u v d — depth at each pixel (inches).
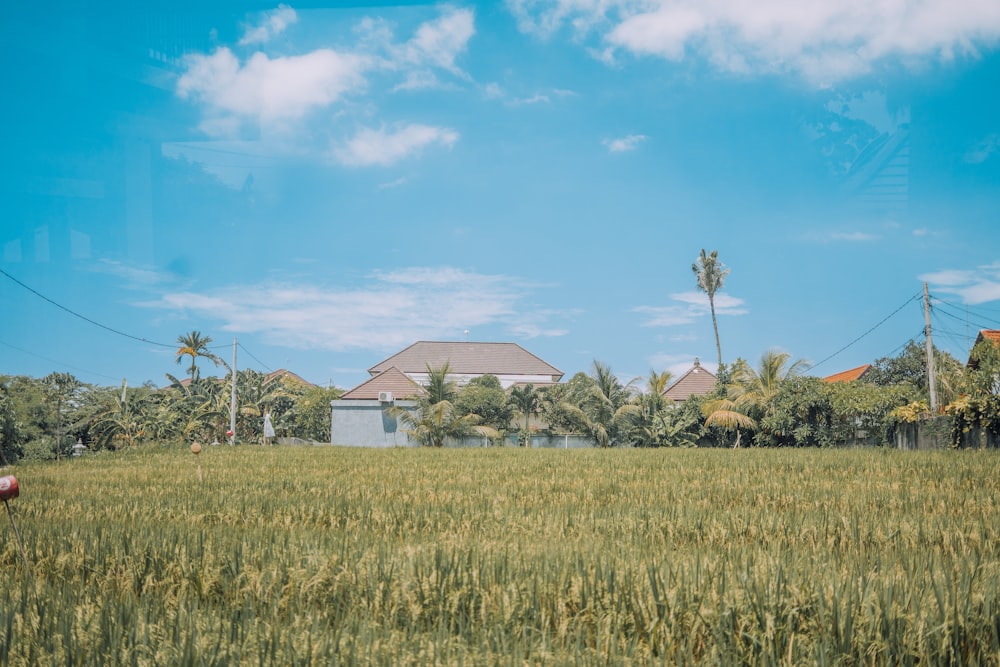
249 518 387.9
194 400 2018.9
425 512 377.1
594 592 190.2
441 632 165.8
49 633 173.2
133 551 252.5
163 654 157.2
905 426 1262.3
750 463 772.6
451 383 1786.4
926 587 190.1
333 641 161.9
